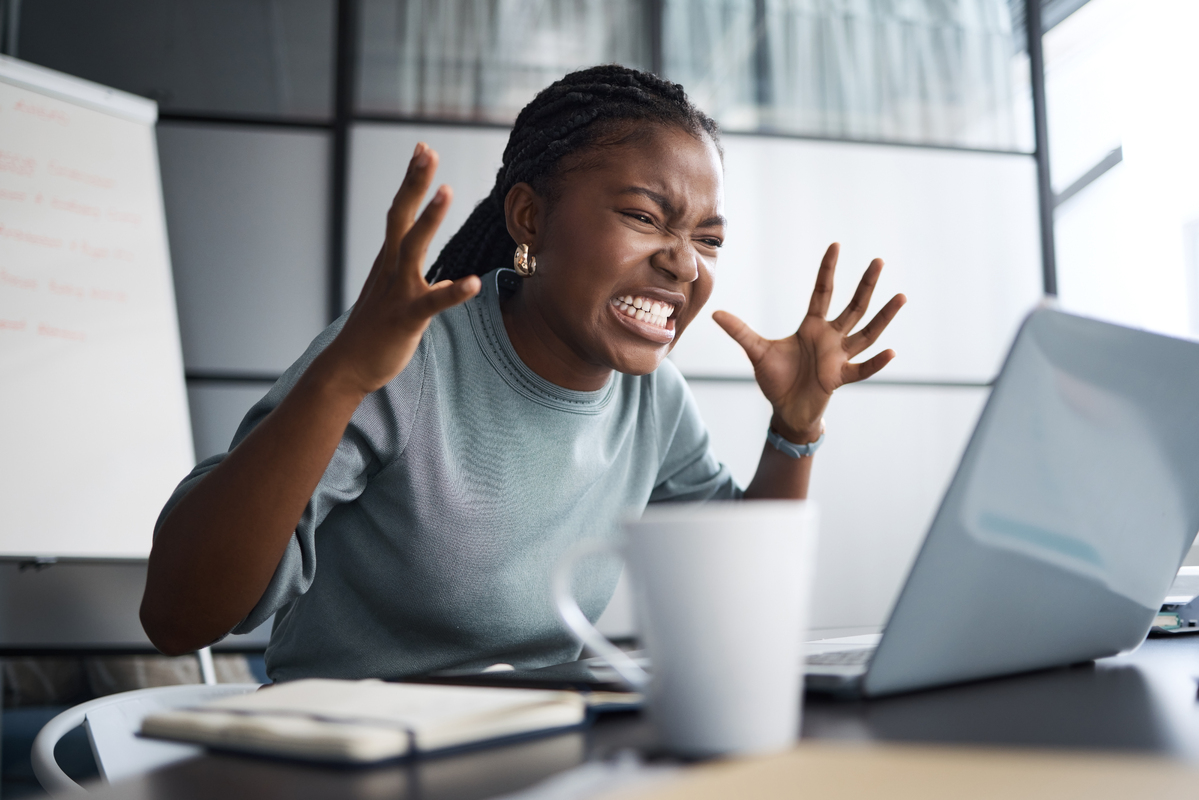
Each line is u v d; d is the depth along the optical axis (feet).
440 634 3.22
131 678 8.59
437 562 3.11
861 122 10.27
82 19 9.45
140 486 8.46
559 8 10.03
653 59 10.05
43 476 8.13
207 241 9.37
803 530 1.21
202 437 9.19
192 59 9.52
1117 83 9.70
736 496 4.07
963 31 10.48
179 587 2.27
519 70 9.89
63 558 8.04
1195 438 1.92
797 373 3.28
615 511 3.59
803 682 1.70
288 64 9.61
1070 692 1.76
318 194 9.52
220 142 9.47
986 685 1.86
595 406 3.45
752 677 1.18
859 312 3.27
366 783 1.11
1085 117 10.10
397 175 9.59
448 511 3.12
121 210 8.89
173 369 8.84
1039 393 1.66
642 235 3.10
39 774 1.96
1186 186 9.03
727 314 3.27
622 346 3.18
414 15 9.83
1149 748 1.24
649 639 1.22
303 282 9.43
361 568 3.14
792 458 3.39
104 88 8.99
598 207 3.10
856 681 1.65
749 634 1.18
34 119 8.65
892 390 9.95
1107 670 2.07
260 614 2.56
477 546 3.16
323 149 9.56
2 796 6.64
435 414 3.12
